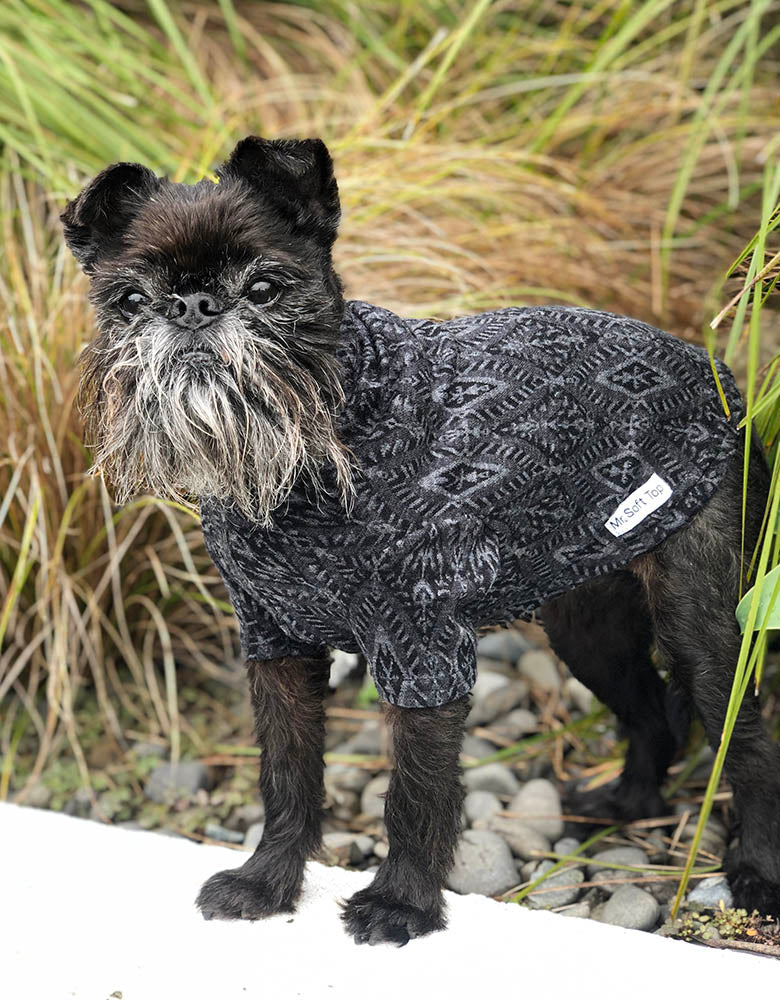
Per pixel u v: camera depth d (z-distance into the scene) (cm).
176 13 139
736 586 74
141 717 103
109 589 104
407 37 138
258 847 76
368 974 69
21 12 120
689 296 119
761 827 77
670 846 85
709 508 73
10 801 97
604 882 81
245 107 126
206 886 74
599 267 118
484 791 91
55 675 97
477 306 107
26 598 104
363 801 93
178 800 96
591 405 70
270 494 65
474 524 67
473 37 135
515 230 115
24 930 73
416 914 71
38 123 116
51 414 101
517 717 99
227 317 63
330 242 67
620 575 80
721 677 75
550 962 70
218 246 64
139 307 65
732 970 69
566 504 70
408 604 66
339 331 66
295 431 64
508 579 70
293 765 75
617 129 130
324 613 68
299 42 138
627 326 72
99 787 97
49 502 101
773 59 136
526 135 127
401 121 122
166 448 66
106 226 67
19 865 77
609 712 94
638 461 71
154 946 72
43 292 106
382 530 66
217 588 107
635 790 87
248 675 74
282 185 66
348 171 114
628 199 124
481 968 69
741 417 74
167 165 114
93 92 124
